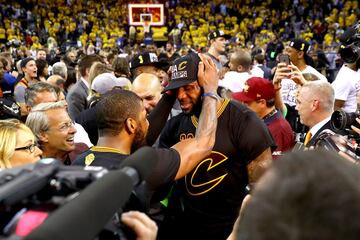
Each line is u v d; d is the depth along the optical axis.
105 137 1.63
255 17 22.70
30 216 0.63
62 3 23.67
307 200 0.47
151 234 0.82
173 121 2.20
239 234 0.53
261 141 1.94
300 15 22.11
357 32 2.83
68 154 2.53
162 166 1.42
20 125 2.02
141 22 22.48
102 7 23.62
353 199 0.45
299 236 0.46
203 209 2.04
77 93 4.21
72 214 0.54
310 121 2.47
